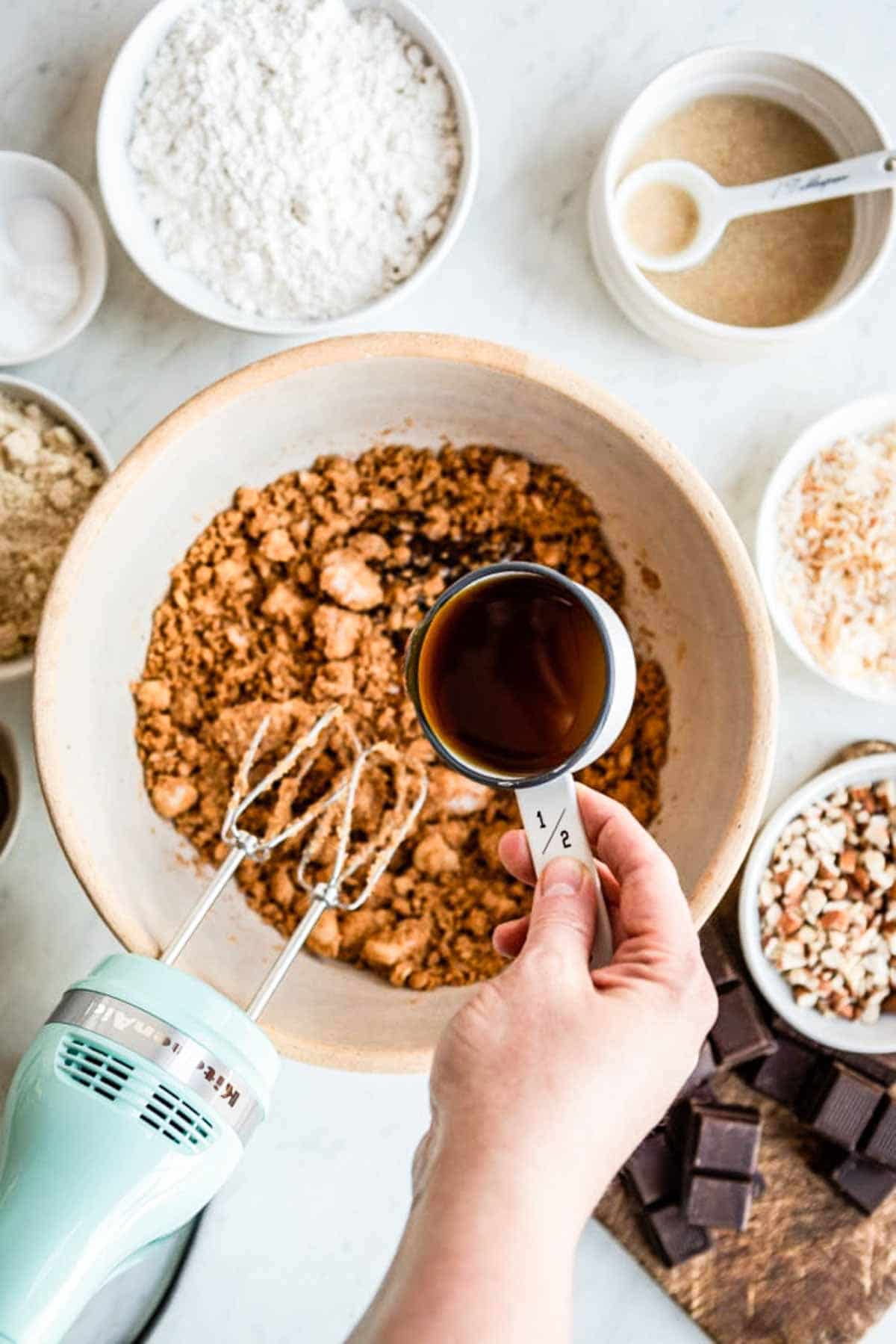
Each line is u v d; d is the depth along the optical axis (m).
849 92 1.12
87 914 1.14
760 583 1.13
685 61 1.10
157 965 0.78
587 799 0.81
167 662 1.05
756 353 1.15
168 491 0.97
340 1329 1.16
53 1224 0.71
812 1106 1.15
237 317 1.10
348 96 1.07
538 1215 0.62
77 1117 0.73
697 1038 0.71
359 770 0.93
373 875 0.93
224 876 0.88
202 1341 1.15
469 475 1.07
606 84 1.19
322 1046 0.89
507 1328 0.58
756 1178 1.18
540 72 1.19
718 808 0.93
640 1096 0.68
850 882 1.18
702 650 1.00
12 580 1.08
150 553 1.00
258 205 1.07
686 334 1.13
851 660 1.15
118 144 1.08
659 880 0.75
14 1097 0.76
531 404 0.97
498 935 0.88
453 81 1.08
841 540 1.14
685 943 0.73
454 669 0.77
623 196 1.16
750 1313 1.16
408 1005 0.98
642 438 0.94
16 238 1.10
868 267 1.14
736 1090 1.20
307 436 1.03
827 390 1.20
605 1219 1.17
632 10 1.19
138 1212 0.73
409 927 1.00
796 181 1.13
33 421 1.08
